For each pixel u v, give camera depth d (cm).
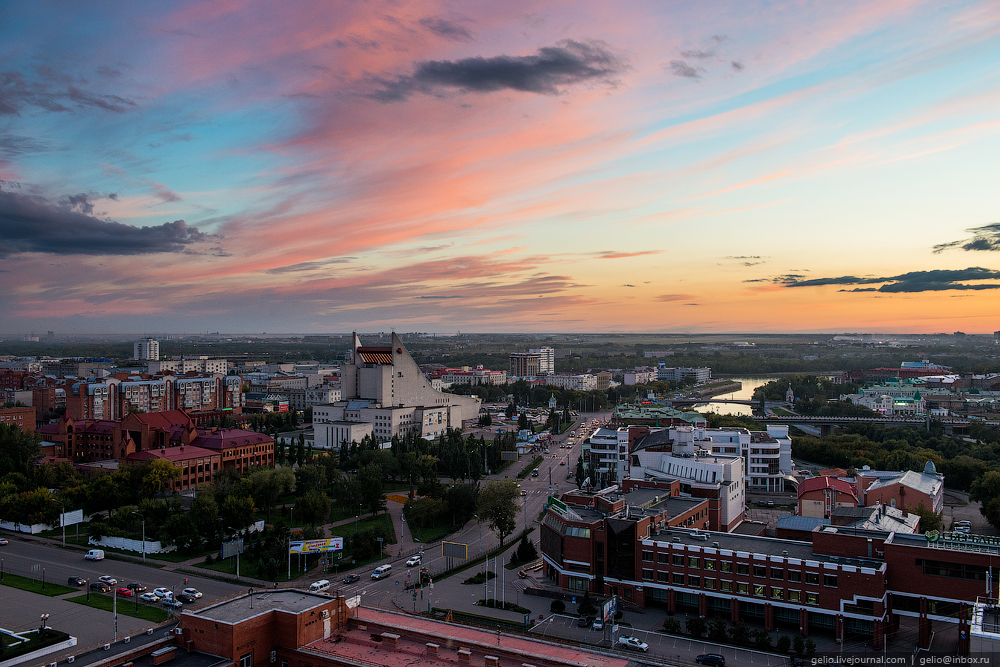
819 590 14625
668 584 16212
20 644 13500
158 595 16800
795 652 13612
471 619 15638
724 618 15638
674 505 19925
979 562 13688
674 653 13788
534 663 10025
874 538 14988
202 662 10175
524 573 18850
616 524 16812
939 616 13988
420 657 10362
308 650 10544
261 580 18325
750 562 15338
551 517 18612
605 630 14825
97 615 15700
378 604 16588
